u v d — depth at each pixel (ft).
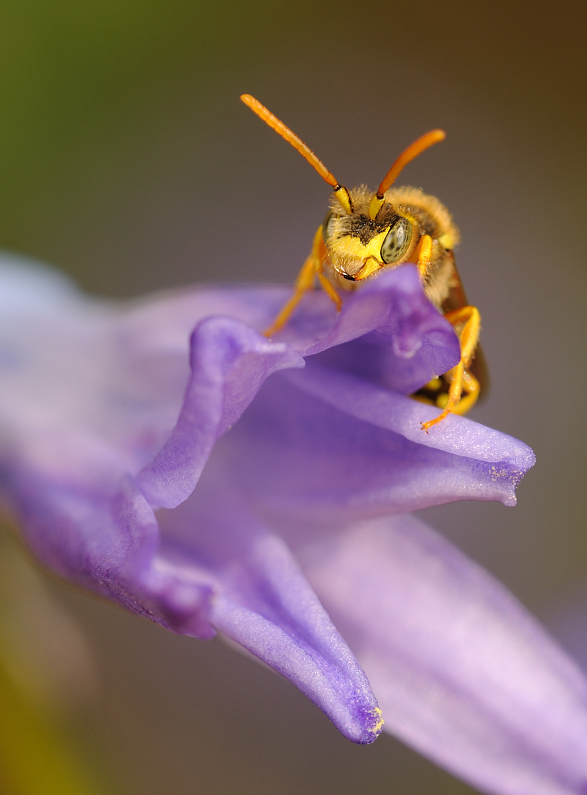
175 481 0.20
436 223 0.23
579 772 0.21
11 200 0.36
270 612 0.21
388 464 0.21
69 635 0.24
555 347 0.36
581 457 0.35
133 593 0.20
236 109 0.39
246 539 0.22
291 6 0.40
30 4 0.35
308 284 0.22
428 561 0.22
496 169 0.40
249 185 0.38
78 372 0.24
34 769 0.24
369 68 0.40
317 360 0.21
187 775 0.32
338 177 0.39
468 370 0.23
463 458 0.20
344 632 0.22
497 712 0.22
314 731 0.32
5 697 0.24
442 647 0.22
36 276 0.25
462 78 0.41
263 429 0.22
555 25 0.41
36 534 0.22
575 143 0.40
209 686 0.32
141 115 0.37
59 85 0.36
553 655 0.22
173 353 0.24
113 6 0.36
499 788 0.21
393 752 0.32
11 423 0.24
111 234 0.37
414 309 0.19
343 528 0.22
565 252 0.38
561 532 0.34
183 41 0.38
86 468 0.23
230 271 0.37
